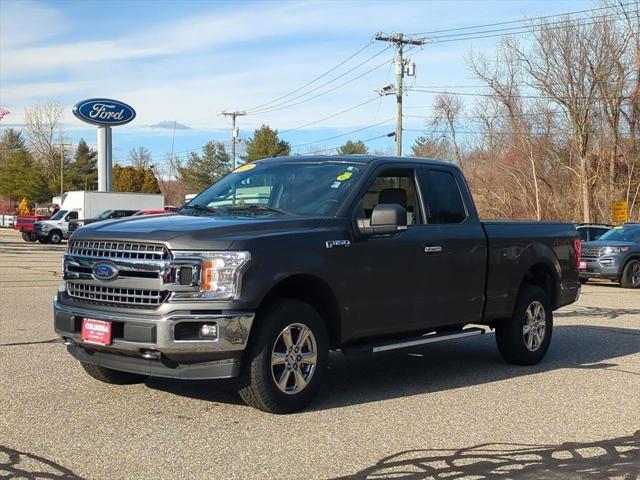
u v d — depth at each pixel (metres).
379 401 6.59
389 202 7.04
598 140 44.19
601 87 42.53
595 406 6.61
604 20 42.16
